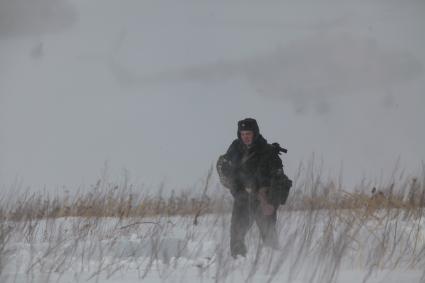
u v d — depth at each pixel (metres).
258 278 26.52
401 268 28.61
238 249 31.42
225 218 30.61
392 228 33.78
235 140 34.28
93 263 29.86
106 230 37.12
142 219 41.00
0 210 35.88
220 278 26.06
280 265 27.19
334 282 25.78
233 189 33.12
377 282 25.83
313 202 32.06
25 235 34.84
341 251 27.16
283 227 32.00
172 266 29.30
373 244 30.72
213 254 30.30
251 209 32.41
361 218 33.41
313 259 27.92
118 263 29.69
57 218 41.75
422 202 38.97
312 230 28.95
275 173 33.12
